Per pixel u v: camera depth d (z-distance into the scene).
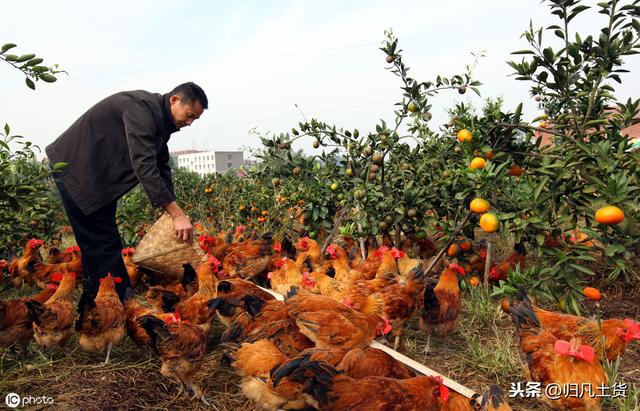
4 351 4.00
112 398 3.27
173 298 4.52
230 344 3.16
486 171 4.48
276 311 3.79
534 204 4.51
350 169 6.63
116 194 4.36
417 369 3.37
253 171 7.61
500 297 5.55
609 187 3.94
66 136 4.34
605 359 3.45
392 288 4.36
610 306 5.27
